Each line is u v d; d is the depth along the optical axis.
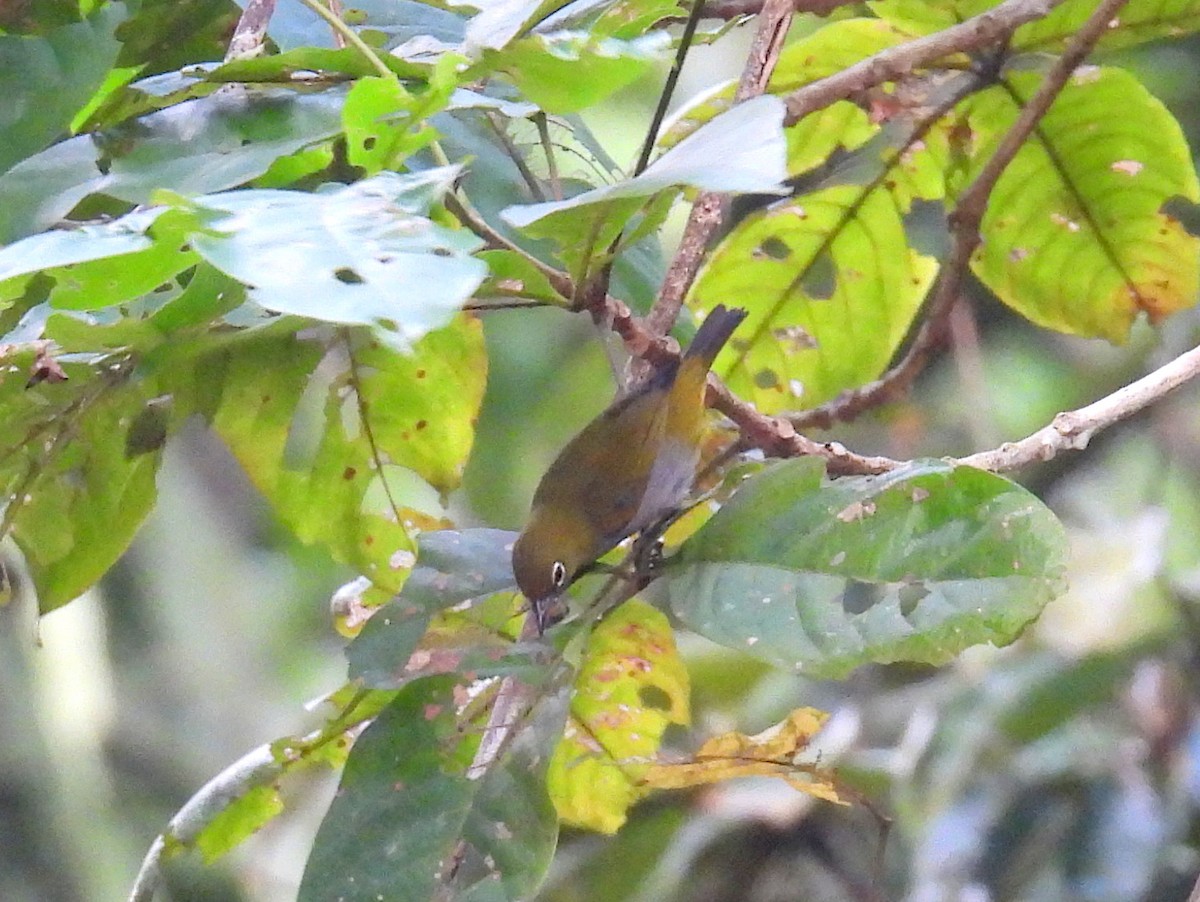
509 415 11.50
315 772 10.59
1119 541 9.38
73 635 11.08
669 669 5.32
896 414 10.27
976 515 4.26
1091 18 6.41
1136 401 5.76
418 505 11.12
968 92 7.18
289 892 10.02
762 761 5.42
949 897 8.66
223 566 12.34
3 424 4.98
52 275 3.86
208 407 5.43
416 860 4.50
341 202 3.40
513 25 4.37
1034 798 8.87
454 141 5.94
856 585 4.31
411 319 2.77
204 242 3.01
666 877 9.34
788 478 4.56
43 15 5.54
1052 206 7.69
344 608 6.23
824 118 7.55
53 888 10.32
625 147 11.34
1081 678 8.81
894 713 9.70
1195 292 7.79
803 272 7.69
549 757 4.54
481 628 4.91
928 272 7.71
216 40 6.36
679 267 5.66
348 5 6.17
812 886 9.30
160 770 11.06
